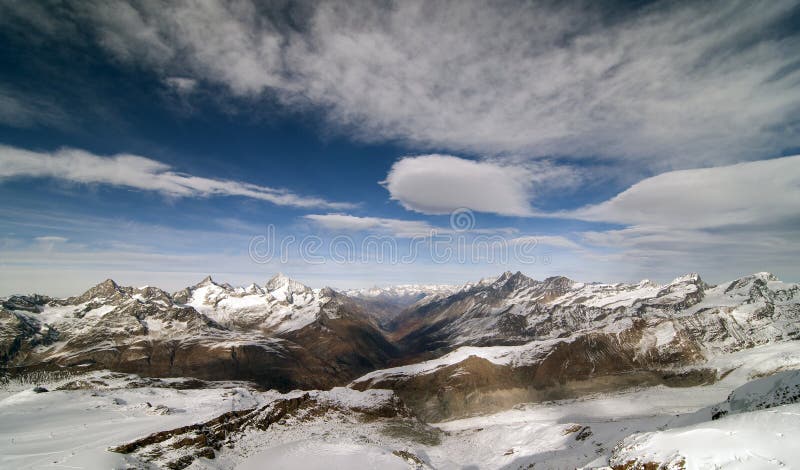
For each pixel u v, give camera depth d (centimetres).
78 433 7862
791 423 3092
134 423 8662
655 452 3653
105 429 8150
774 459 2842
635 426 7238
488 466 7919
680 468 3225
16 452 6562
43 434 7869
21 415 9625
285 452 6944
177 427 7031
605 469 4097
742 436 3188
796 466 2712
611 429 7725
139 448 6281
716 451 3175
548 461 6938
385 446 7944
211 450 6644
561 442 8062
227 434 7569
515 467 7406
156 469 5672
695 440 3431
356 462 6384
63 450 6531
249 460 6681
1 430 8350
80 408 10456
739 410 5038
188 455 6259
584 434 7944
